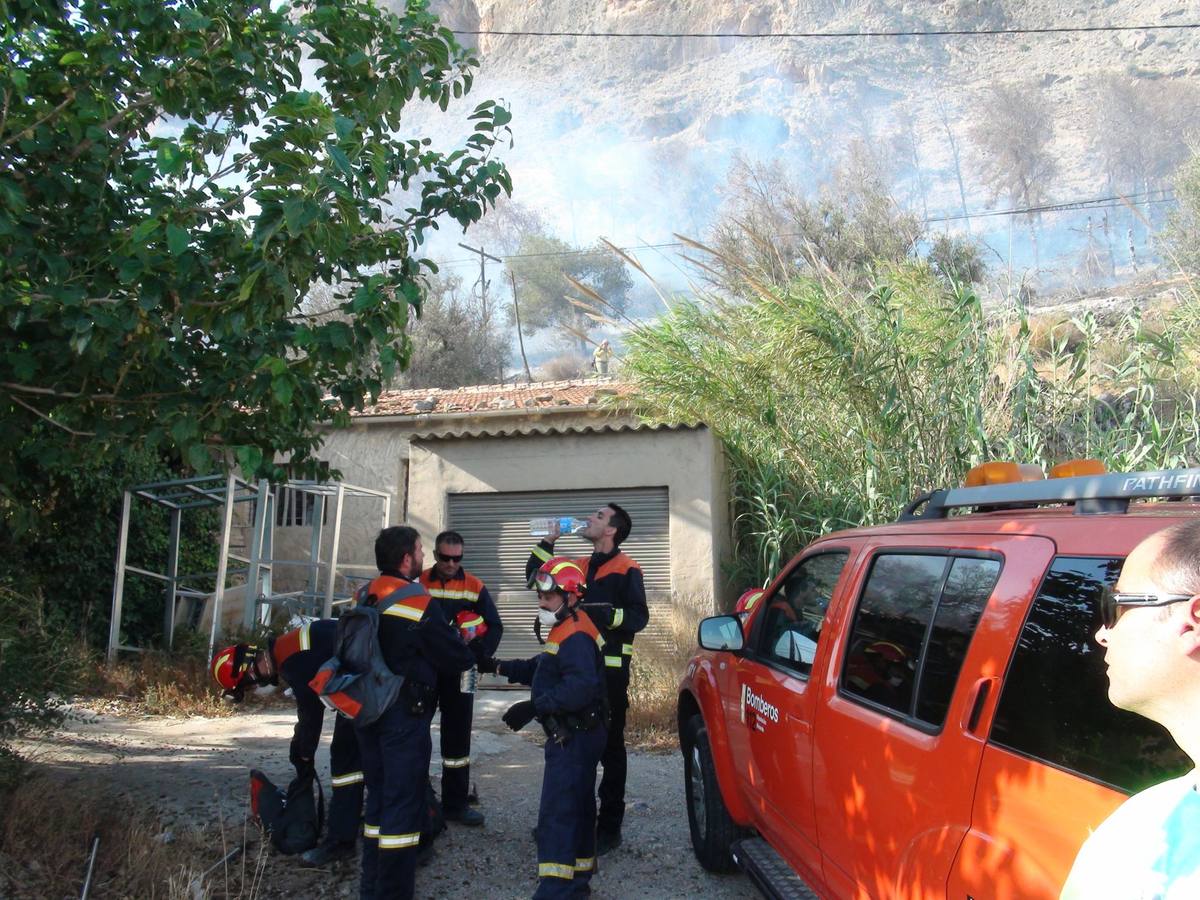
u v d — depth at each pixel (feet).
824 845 11.83
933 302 33.06
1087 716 7.52
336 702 14.83
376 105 18.39
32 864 15.84
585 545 36.14
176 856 16.71
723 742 16.10
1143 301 41.65
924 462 29.35
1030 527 9.24
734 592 36.76
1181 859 4.42
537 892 14.84
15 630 18.89
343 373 18.30
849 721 11.20
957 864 8.58
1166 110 242.78
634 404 37.06
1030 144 239.91
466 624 18.78
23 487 20.62
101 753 24.61
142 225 13.58
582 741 15.30
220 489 38.55
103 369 15.94
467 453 37.22
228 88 17.37
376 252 18.85
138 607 38.60
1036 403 28.35
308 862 17.26
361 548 47.70
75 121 15.65
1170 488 8.41
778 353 32.83
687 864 17.81
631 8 602.85
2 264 14.52
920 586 10.76
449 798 19.63
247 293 13.62
